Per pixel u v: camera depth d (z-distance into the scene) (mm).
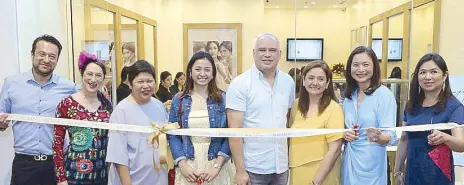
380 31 4238
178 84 3953
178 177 2227
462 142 1989
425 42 3951
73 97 2174
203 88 2273
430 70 2115
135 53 4773
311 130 2129
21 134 2377
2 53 3006
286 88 2314
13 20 3031
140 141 2160
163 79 4062
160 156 2127
